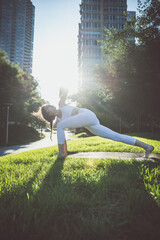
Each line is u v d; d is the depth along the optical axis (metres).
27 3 139.88
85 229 1.07
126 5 73.00
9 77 22.95
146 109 17.84
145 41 14.45
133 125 24.53
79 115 3.06
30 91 28.98
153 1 13.80
